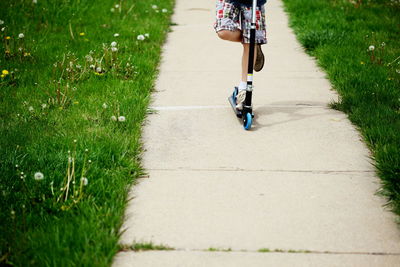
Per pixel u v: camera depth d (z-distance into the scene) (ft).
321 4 96.84
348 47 71.51
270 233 33.19
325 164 42.14
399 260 30.53
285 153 43.93
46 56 67.21
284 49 75.36
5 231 31.94
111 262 30.14
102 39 75.41
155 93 58.23
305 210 35.76
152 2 100.12
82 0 95.81
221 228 33.71
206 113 52.39
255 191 38.11
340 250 31.50
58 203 35.09
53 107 51.49
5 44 68.74
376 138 44.70
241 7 47.73
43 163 39.86
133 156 42.78
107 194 36.83
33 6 89.51
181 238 32.71
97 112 49.24
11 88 56.18
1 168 39.09
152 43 75.20
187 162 42.50
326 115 51.83
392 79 58.95
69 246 30.68
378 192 37.55
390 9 95.30
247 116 47.42
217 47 76.43
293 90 59.31
